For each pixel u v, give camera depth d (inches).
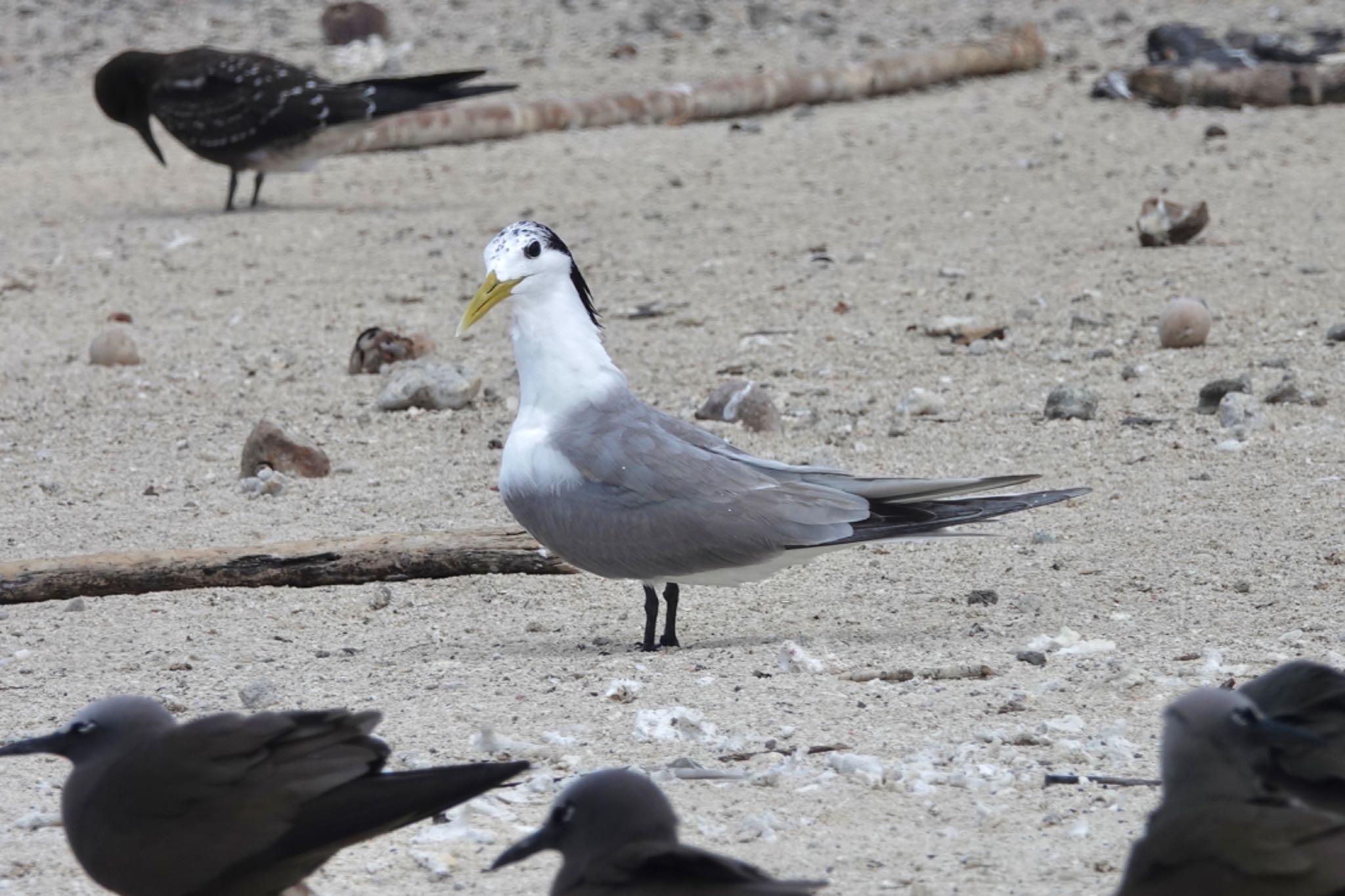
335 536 493.7
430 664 397.1
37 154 1133.1
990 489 451.5
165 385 666.2
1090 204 872.9
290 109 936.9
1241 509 481.4
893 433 567.5
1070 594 428.8
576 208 928.9
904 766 325.1
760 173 987.3
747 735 345.4
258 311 768.3
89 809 257.6
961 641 399.5
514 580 464.8
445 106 1115.9
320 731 257.9
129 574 454.0
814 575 461.4
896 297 735.7
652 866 228.1
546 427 413.7
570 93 1181.7
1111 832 299.0
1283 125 1021.2
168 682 387.9
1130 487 507.5
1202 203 776.3
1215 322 670.5
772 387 626.2
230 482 553.0
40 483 553.0
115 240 904.9
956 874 284.8
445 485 541.6
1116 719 347.6
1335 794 255.1
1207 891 231.8
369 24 1365.7
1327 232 789.2
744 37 1344.7
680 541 396.2
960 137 1040.8
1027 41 1210.0
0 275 839.1
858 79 1149.1
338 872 295.0
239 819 251.9
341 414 625.9
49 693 382.3
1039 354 649.6
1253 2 1358.3
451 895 285.6
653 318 730.8
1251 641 388.2
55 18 1482.5
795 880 231.9
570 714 360.5
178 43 1398.9
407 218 929.5
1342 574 429.1
